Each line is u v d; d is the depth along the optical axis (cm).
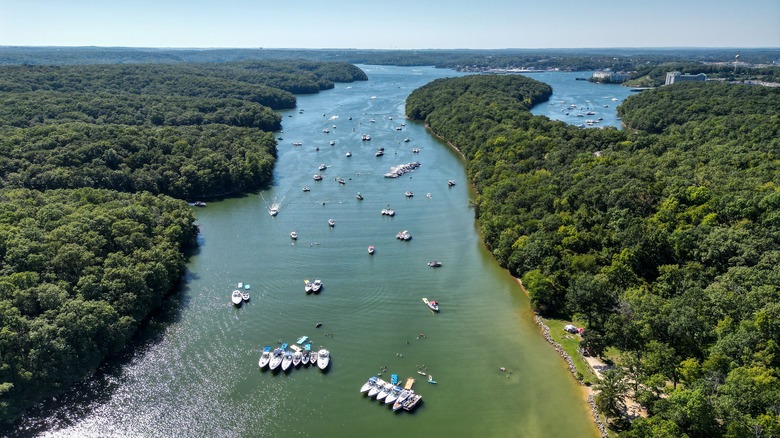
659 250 16075
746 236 15125
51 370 11869
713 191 18500
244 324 15288
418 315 15838
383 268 18838
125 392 12412
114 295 14288
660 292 14412
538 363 13575
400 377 13075
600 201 19225
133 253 16325
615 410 11288
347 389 12669
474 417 11781
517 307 16238
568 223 18400
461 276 18238
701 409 9706
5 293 12794
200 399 12269
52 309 13000
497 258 19200
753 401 9650
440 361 13700
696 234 15875
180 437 11194
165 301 16412
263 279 17962
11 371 11381
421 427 11519
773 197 16462
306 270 18662
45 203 18688
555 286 15838
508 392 12544
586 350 13712
